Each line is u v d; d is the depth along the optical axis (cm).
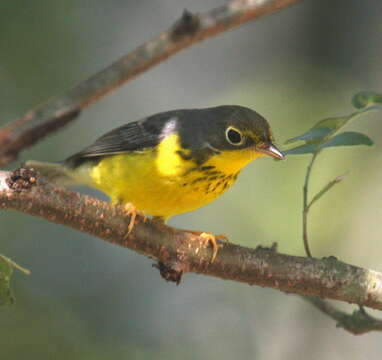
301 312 1440
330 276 752
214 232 1380
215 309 1498
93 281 1511
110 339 1248
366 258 1348
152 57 496
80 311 1395
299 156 1372
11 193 671
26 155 1411
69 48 1326
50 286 1435
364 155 1413
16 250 1449
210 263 760
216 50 1825
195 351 1366
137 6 1711
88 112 1628
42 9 1289
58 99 510
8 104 1273
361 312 812
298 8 1620
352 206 1373
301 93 1448
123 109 1750
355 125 1455
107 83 498
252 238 1346
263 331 1449
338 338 1405
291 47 1614
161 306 1523
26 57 1275
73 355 1119
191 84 1828
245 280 766
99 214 721
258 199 1368
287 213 1346
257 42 1733
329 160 1388
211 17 496
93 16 1484
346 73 1520
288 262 760
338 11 1564
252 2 495
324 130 720
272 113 1409
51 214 697
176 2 1811
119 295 1516
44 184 692
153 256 760
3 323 1127
